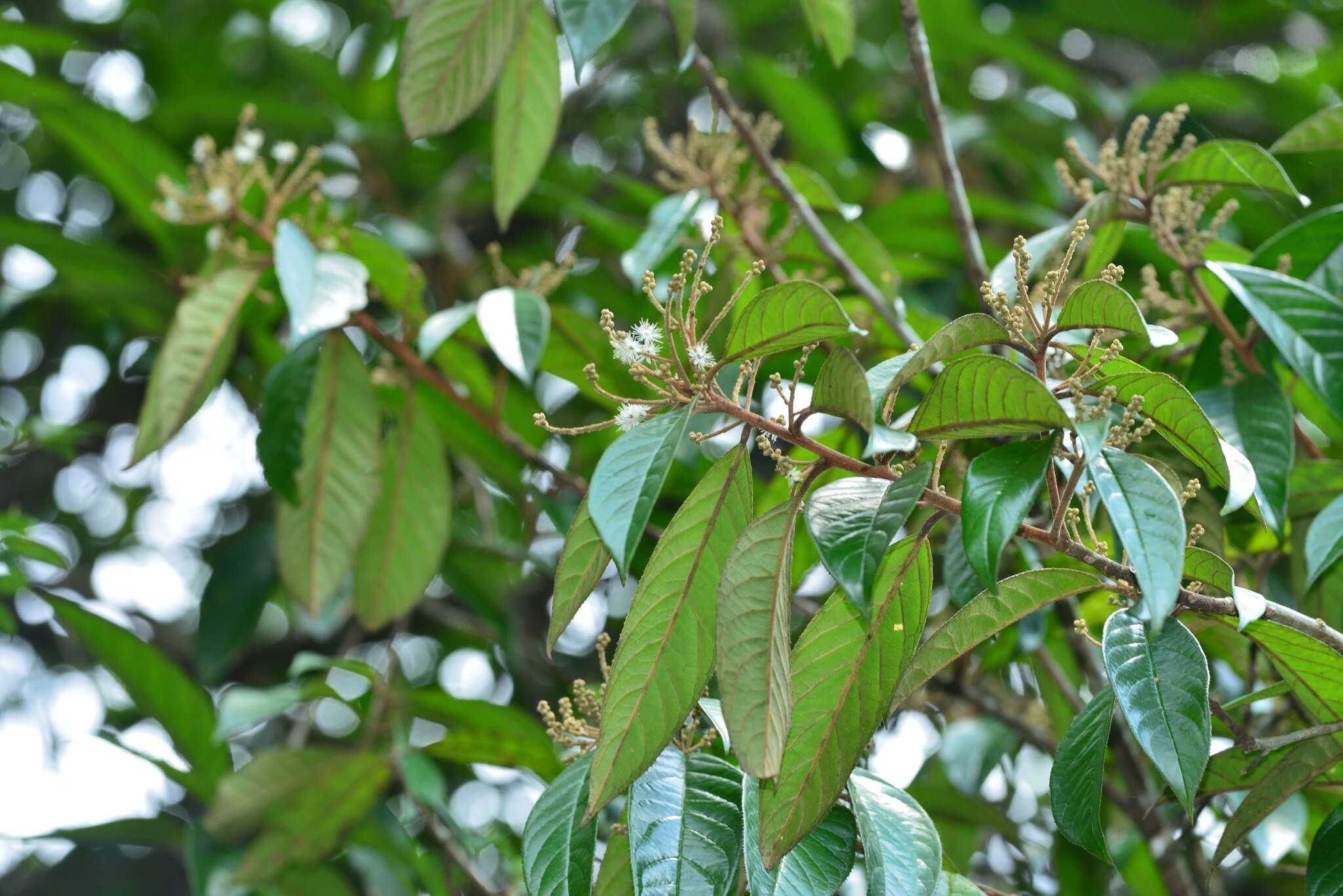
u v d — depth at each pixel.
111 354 2.67
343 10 3.25
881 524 1.40
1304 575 1.70
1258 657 1.73
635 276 1.77
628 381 1.92
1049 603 1.49
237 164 1.83
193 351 1.79
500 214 1.78
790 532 1.43
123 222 2.61
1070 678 2.00
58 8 2.95
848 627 1.48
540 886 1.48
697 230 1.94
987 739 1.91
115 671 1.94
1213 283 1.73
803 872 1.46
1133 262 2.14
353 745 2.46
